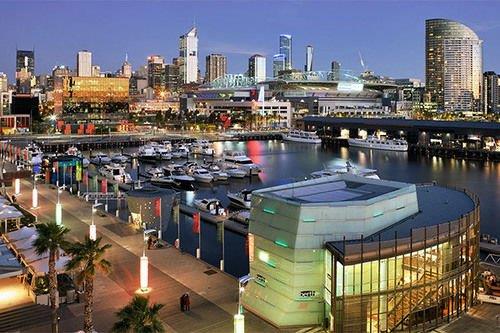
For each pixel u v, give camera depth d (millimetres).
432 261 53781
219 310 57188
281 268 54531
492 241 91812
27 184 139375
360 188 64875
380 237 52000
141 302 40469
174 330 52469
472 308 58250
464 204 65500
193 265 71875
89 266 48031
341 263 49594
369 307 50406
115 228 92250
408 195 59969
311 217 53000
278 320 53281
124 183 168500
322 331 52219
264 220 56406
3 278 62562
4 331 52125
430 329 53000
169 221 112500
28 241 68062
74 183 157250
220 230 107375
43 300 57844
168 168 196875
